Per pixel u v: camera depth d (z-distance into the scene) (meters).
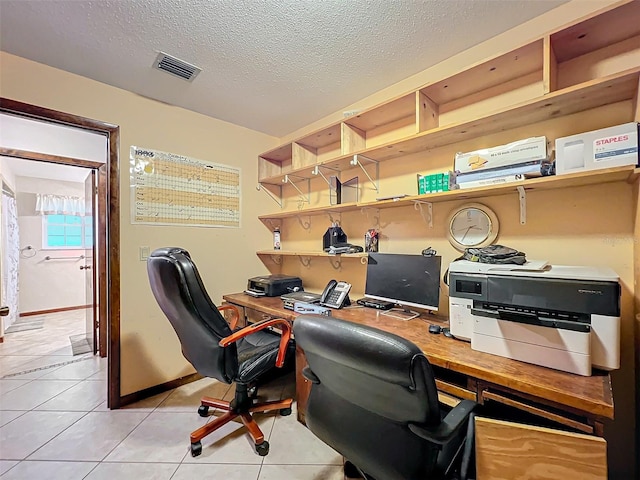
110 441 1.72
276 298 2.49
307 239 2.89
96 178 3.16
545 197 1.51
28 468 1.51
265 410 1.95
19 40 1.63
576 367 1.04
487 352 1.23
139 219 2.25
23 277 4.90
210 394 2.29
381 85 2.10
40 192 5.10
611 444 1.31
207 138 2.63
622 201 1.31
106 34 1.58
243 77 2.01
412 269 1.83
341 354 0.88
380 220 2.23
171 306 1.56
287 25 1.52
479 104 1.73
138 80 2.05
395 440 0.91
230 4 1.38
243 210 2.89
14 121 2.59
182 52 1.74
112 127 2.12
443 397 1.25
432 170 1.94
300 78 2.02
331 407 1.07
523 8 1.41
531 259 1.52
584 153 1.21
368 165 2.32
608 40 1.30
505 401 1.09
